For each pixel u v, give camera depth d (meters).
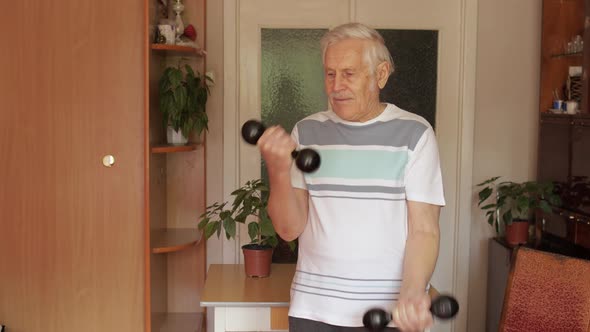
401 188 1.85
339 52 1.83
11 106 2.95
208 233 3.03
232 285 2.89
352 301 1.85
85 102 2.94
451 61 3.75
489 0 3.74
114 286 3.00
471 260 3.84
